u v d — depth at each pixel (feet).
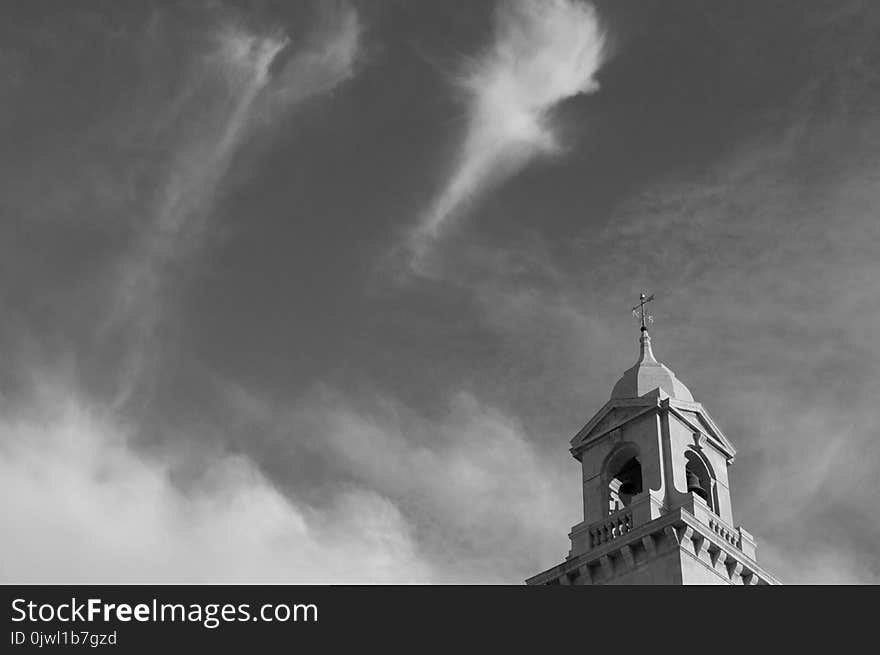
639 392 256.93
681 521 228.43
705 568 231.09
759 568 237.45
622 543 232.73
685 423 253.24
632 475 255.70
